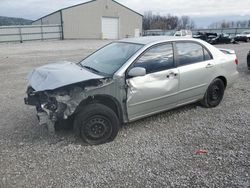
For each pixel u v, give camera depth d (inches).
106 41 1346.0
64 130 166.7
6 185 113.9
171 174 121.3
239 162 130.7
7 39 1380.4
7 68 427.5
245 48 812.0
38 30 1469.0
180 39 181.9
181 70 175.9
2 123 181.2
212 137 159.6
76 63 188.4
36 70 169.0
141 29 1841.8
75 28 1598.2
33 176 120.5
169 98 173.3
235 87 279.1
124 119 158.4
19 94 255.3
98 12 1638.8
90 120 146.6
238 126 176.1
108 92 147.4
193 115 195.3
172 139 157.2
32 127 173.9
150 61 162.7
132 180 117.3
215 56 201.3
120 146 149.0
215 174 120.9
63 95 138.7
